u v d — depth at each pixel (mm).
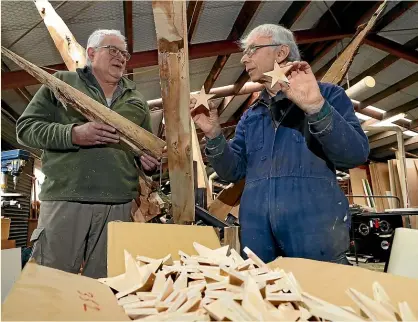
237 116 5621
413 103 4887
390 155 6984
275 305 656
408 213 2838
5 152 1930
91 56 1390
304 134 1111
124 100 1434
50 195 1257
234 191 1629
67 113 1331
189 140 1113
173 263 939
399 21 3430
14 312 486
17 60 1064
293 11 3152
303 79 922
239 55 3785
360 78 4457
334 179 1105
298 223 1055
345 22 3525
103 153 1297
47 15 1836
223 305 606
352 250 2953
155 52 3014
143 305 696
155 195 1436
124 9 2379
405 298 685
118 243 974
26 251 1564
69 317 525
